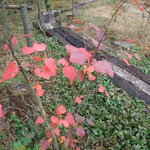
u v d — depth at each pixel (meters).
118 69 3.99
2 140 2.42
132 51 5.05
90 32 5.73
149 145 2.46
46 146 1.80
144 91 3.40
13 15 6.64
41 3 7.62
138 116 2.86
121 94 3.29
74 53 1.04
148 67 4.41
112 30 6.25
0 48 4.16
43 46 1.11
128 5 8.30
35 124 2.48
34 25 5.94
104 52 4.58
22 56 3.93
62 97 3.19
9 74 1.03
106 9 8.25
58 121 1.72
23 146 2.07
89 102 3.10
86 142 2.54
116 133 2.63
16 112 2.78
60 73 3.62
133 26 6.68
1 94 3.06
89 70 1.31
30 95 2.89
